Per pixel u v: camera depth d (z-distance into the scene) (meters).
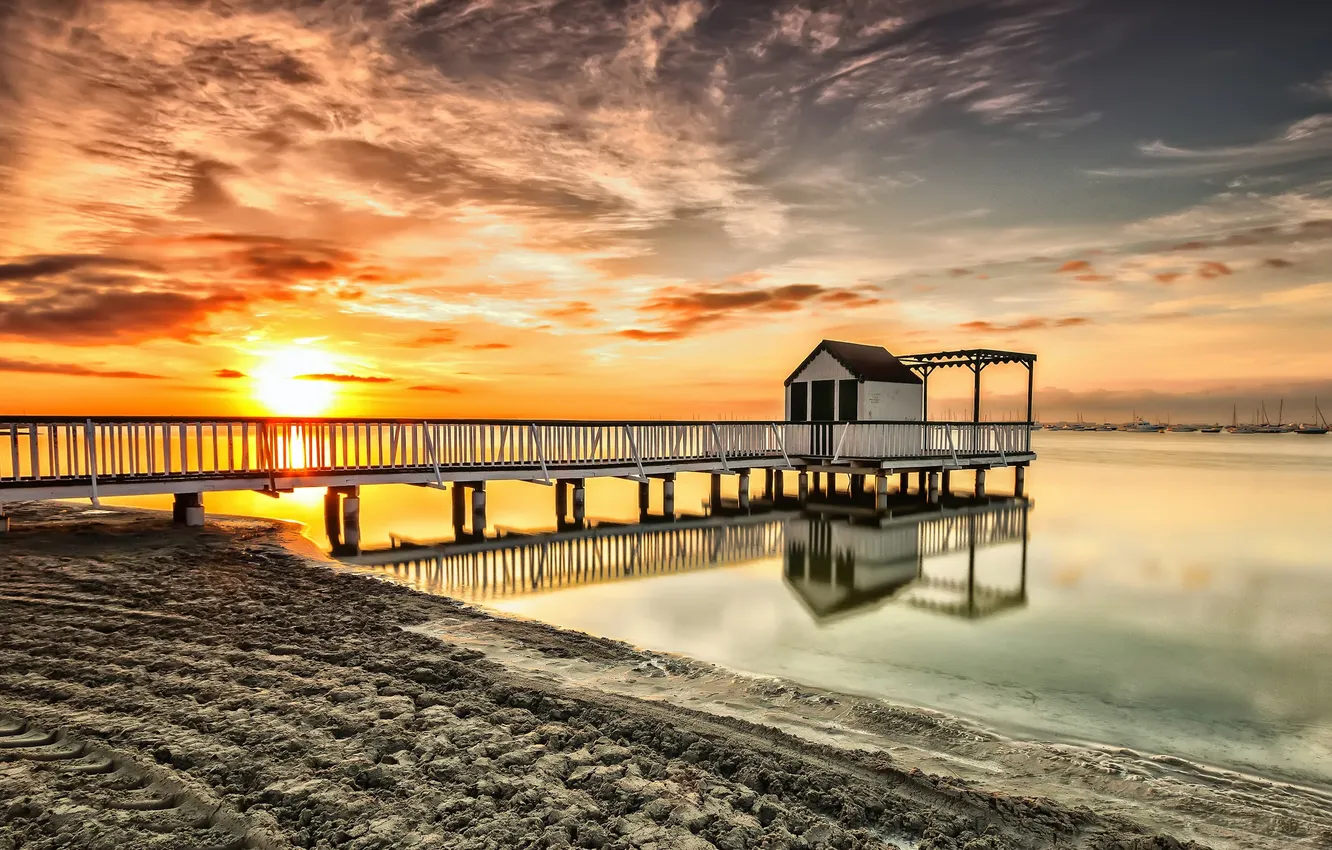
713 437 22.97
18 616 7.98
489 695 6.29
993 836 4.48
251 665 6.70
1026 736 6.54
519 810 4.32
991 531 19.72
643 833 4.20
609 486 34.38
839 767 5.31
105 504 22.33
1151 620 10.80
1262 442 110.31
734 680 7.57
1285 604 11.82
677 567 14.41
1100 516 22.88
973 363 26.59
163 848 3.74
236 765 4.66
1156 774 5.75
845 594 12.27
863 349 25.89
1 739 4.92
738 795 4.72
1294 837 4.71
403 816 4.18
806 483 24.66
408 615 9.12
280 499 24.53
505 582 12.66
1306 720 7.01
